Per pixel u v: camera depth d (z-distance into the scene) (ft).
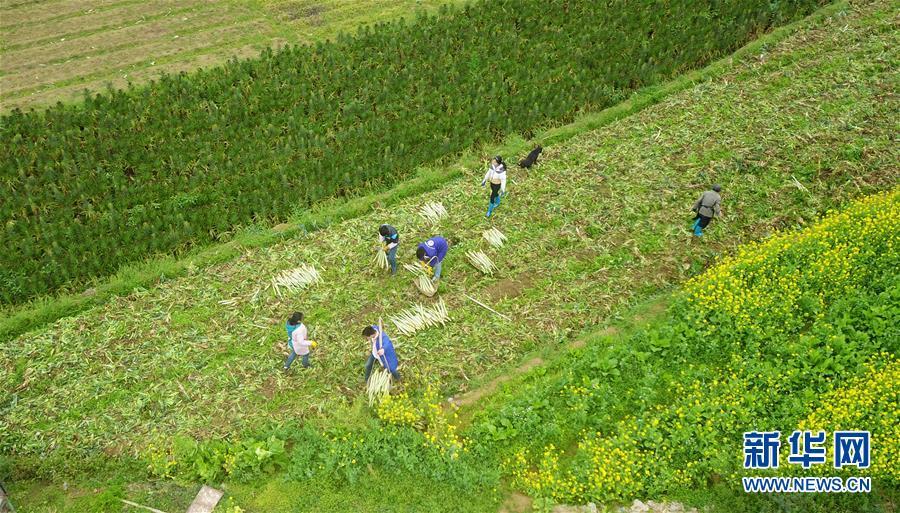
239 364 41.11
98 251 48.62
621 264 46.93
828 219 46.96
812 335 39.81
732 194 51.55
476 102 61.57
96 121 59.11
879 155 53.42
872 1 74.95
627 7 74.59
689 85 65.82
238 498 34.06
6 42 73.10
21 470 35.14
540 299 44.78
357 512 33.14
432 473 34.35
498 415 36.86
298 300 45.34
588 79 66.08
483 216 51.52
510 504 33.53
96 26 76.79
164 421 37.86
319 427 36.88
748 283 43.42
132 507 33.63
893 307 40.29
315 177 54.80
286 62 66.69
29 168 53.62
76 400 39.06
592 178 54.54
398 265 47.60
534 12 73.97
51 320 44.75
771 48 69.26
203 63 70.49
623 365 39.24
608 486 33.09
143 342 42.55
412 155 57.47
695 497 33.06
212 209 51.52
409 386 39.32
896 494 32.68
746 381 37.22
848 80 62.80
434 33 70.74
